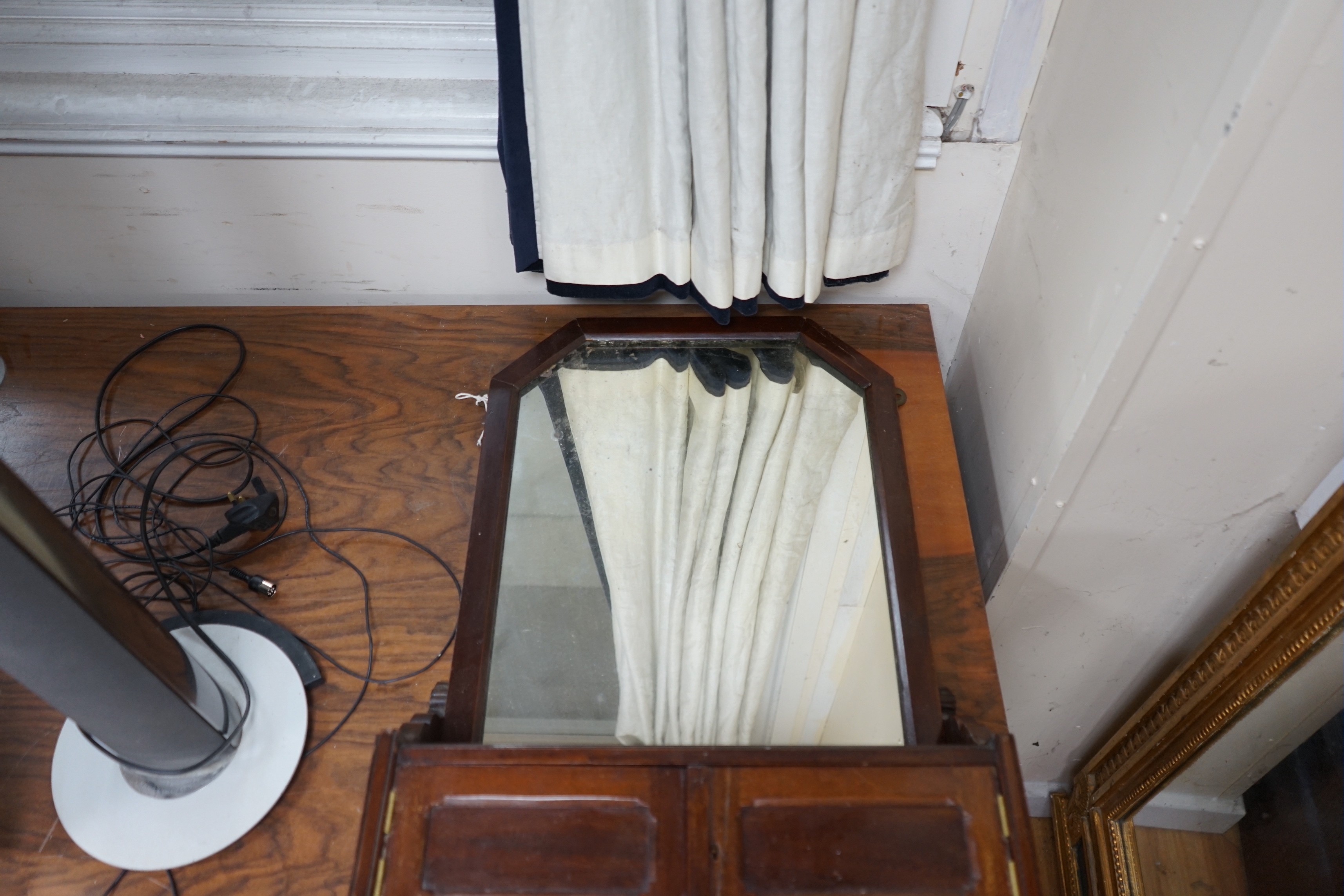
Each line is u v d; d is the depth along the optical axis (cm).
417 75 105
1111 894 125
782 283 100
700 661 78
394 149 104
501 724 72
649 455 95
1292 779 95
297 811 84
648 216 100
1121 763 123
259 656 91
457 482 105
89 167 107
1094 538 100
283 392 112
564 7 84
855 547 88
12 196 110
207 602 97
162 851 81
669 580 85
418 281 121
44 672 67
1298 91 60
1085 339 85
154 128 103
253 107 103
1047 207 96
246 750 86
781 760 65
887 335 113
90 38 105
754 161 90
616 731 72
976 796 64
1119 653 118
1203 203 67
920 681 77
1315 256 69
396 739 67
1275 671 90
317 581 98
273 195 111
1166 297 74
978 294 117
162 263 119
